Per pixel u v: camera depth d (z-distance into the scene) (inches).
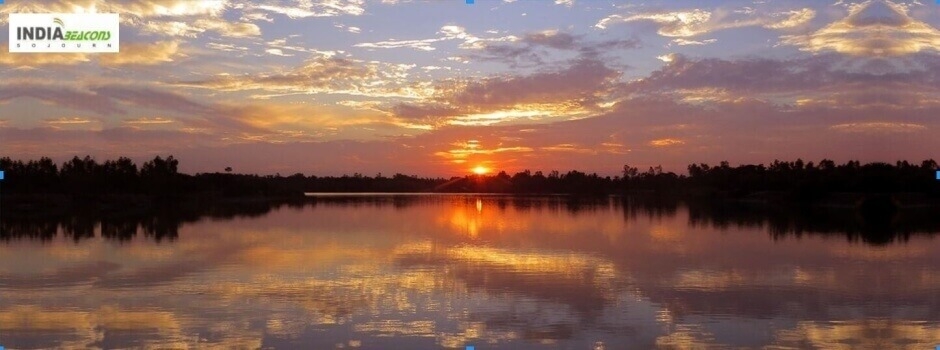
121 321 761.6
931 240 1678.2
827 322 765.9
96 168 4753.9
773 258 1286.9
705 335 716.0
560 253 1363.2
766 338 705.0
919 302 866.8
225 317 781.3
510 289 948.0
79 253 1365.7
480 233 1861.5
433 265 1179.3
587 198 6663.4
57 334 710.5
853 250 1441.9
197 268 1142.3
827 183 4414.4
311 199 5767.7
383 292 925.2
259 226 2165.4
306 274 1075.3
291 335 710.5
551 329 738.2
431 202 4872.0
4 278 1035.9
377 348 670.5
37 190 3966.5
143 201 4288.9
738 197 5851.4
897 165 4035.4
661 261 1238.9
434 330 731.4
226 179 6038.4
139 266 1164.5
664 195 7244.1
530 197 7130.9
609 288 954.1
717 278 1043.3
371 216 2763.3
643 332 724.7
